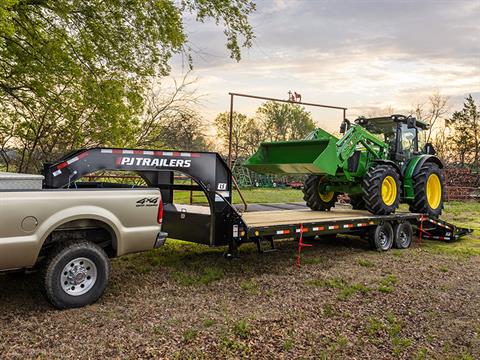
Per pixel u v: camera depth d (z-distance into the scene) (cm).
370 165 929
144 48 1043
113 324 432
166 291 549
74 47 991
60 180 508
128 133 1089
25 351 367
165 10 988
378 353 393
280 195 1992
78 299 476
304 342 409
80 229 503
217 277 615
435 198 1055
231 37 1073
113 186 634
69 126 1048
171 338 404
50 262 462
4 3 640
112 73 1037
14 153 1109
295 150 888
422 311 509
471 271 716
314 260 755
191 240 667
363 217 835
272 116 3556
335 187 976
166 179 721
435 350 405
